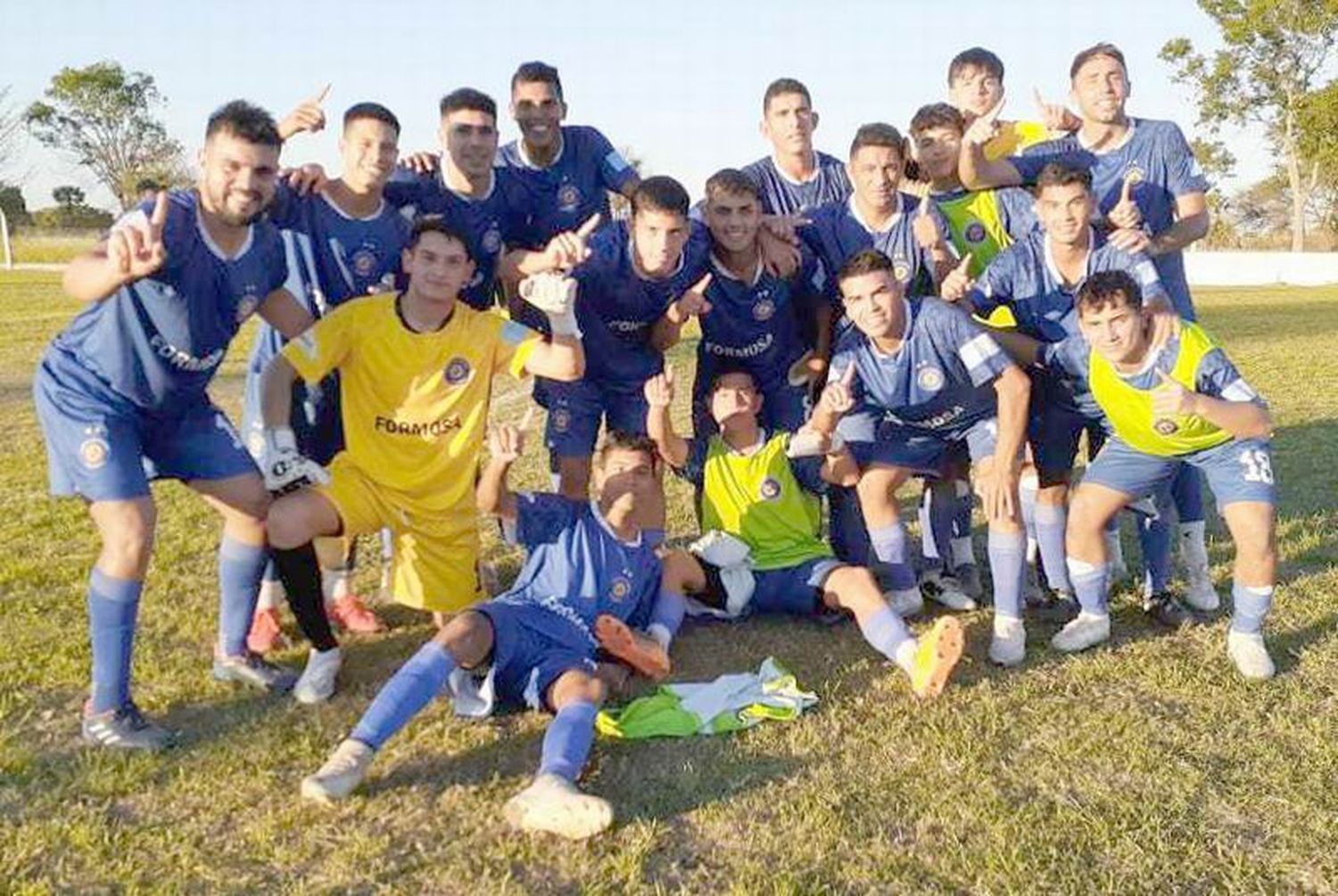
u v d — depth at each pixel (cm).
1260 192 5734
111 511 382
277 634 483
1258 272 4503
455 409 441
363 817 340
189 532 646
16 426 1031
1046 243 503
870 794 351
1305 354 1530
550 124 571
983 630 508
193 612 515
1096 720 402
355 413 442
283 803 348
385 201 507
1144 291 473
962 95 621
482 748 385
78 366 389
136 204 386
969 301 522
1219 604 532
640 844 321
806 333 574
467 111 525
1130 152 574
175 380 396
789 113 571
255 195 378
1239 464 442
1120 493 463
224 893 301
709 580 498
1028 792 354
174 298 378
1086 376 499
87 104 6625
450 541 448
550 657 400
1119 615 523
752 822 335
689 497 733
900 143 532
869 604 459
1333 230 5344
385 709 360
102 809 343
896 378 491
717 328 550
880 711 412
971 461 540
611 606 436
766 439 523
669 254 496
